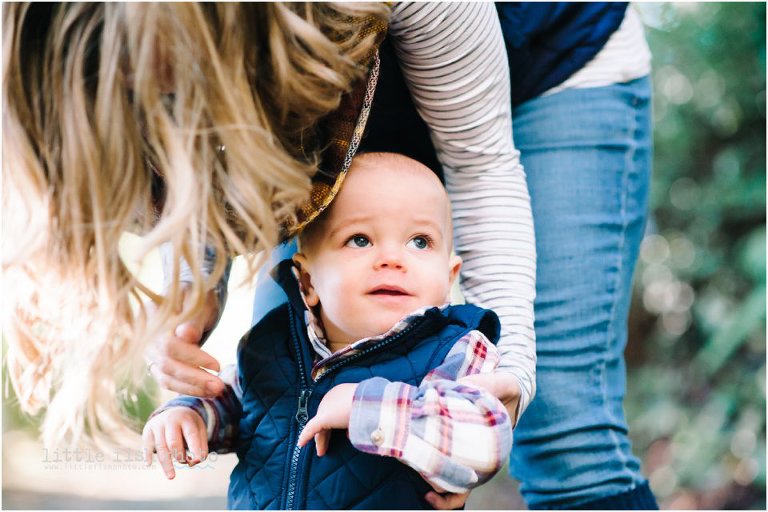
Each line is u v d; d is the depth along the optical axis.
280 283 1.21
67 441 1.28
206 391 1.15
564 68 1.41
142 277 1.28
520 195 1.27
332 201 1.15
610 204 1.43
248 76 0.98
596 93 1.43
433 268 1.15
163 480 3.71
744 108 3.25
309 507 1.09
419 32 1.12
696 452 2.96
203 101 0.94
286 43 0.98
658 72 3.36
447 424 1.00
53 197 1.06
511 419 1.14
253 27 0.97
